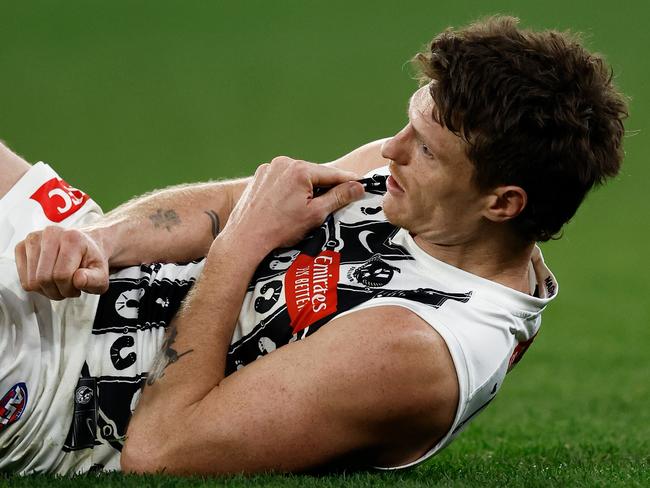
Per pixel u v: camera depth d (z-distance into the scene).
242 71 70.25
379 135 58.47
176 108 63.41
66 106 62.75
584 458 15.39
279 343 11.91
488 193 11.56
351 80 68.50
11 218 12.91
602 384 26.95
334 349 11.32
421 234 12.03
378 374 11.21
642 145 57.28
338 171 12.86
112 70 69.25
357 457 11.91
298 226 12.38
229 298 11.95
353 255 12.23
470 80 11.18
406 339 11.25
